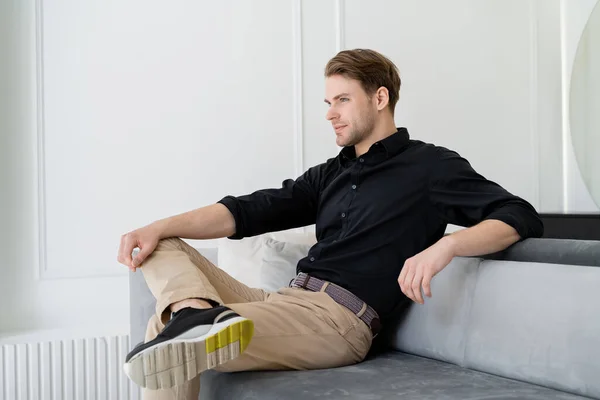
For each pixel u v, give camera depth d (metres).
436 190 1.76
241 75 3.11
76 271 2.80
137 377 1.28
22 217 2.72
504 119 3.78
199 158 3.03
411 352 1.77
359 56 1.90
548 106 3.90
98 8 2.84
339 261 1.76
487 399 1.26
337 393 1.34
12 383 2.51
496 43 3.77
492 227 1.58
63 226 2.78
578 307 1.32
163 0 2.96
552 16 3.91
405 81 3.50
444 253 1.50
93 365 2.63
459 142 3.65
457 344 1.60
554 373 1.34
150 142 2.93
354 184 1.85
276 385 1.44
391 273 1.74
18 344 2.53
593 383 1.26
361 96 1.88
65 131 2.78
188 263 1.60
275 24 3.19
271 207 1.94
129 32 2.90
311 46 3.28
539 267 1.46
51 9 2.76
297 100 3.23
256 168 3.14
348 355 1.65
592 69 3.78
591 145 3.78
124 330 2.73
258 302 1.62
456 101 3.64
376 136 1.91
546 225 3.22
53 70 2.76
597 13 3.74
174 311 1.48
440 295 1.68
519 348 1.42
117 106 2.87
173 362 1.29
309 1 3.27
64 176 2.78
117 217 2.87
